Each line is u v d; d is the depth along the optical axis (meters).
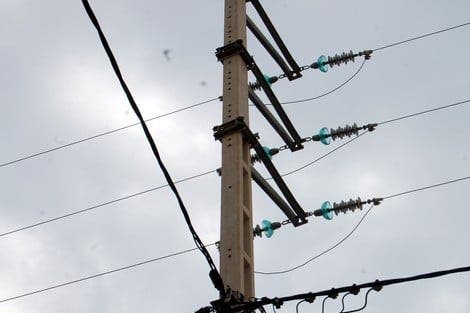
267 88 10.66
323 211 9.70
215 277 6.68
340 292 6.69
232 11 10.38
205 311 6.66
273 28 12.40
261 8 12.30
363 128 11.18
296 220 9.65
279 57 12.27
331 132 11.14
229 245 7.31
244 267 7.38
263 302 6.67
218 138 8.45
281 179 9.30
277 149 10.36
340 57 12.43
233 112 8.71
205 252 6.73
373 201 9.89
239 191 7.76
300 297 6.72
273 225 9.23
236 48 9.48
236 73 9.19
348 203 9.81
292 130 11.05
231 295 6.68
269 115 10.65
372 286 6.64
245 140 8.54
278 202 9.40
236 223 7.46
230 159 8.11
